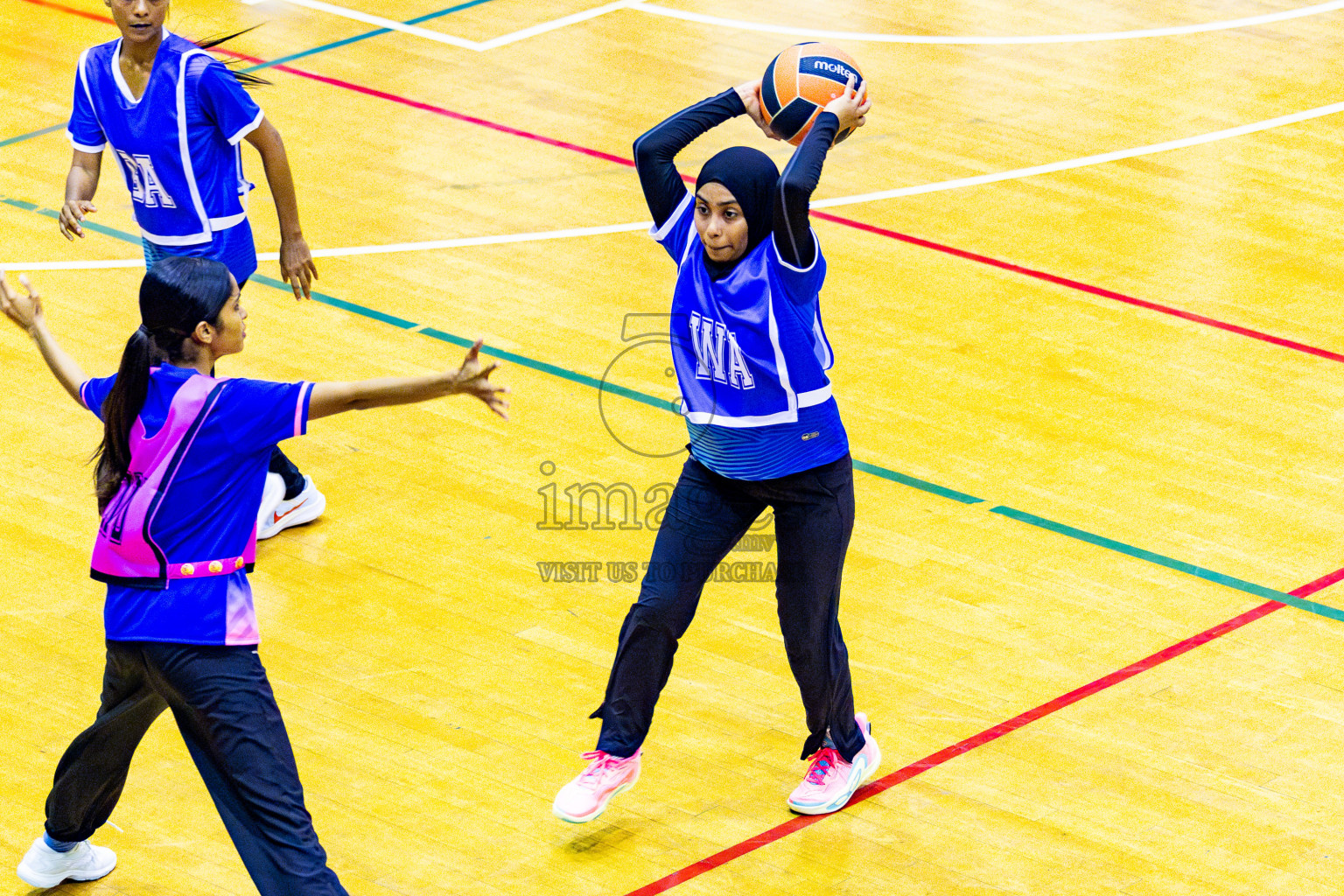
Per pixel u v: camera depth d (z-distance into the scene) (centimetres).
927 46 3650
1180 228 2786
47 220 2730
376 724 1605
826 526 1393
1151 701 1642
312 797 1498
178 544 1215
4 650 1691
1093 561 1884
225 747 1221
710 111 1440
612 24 3762
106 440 1223
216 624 1223
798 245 1316
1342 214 2850
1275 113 3291
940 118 3238
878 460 2091
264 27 3678
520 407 2208
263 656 1702
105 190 2883
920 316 2472
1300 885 1397
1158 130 3206
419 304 2480
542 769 1546
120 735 1300
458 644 1733
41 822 1454
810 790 1491
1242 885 1397
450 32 3684
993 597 1816
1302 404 2241
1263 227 2797
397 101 3281
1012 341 2403
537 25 3741
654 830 1470
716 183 1308
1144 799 1505
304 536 1919
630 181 2939
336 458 2084
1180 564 1877
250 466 1234
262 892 1229
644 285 2566
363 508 1980
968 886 1398
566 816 1433
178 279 1216
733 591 1838
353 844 1441
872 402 2228
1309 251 2709
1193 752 1567
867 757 1509
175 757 1565
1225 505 2002
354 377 2253
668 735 1602
